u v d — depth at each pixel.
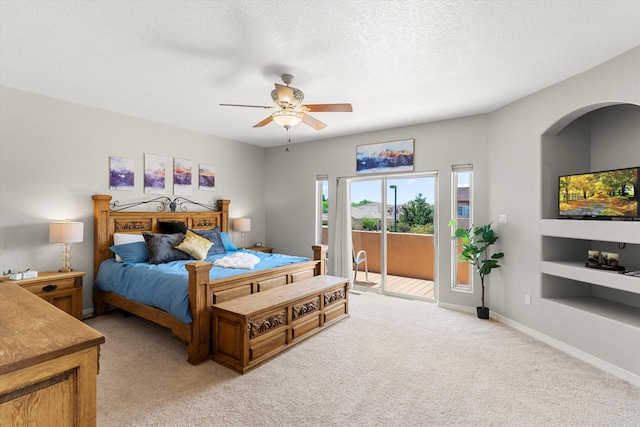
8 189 3.34
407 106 3.83
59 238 3.33
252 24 2.16
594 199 2.90
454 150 4.32
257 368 2.62
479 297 4.11
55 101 3.63
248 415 2.02
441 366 2.67
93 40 2.38
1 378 0.87
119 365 2.66
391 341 3.18
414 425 1.93
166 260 3.85
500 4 1.94
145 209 4.45
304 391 2.29
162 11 2.02
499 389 2.33
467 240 3.89
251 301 2.93
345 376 2.50
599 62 2.66
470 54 2.56
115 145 4.14
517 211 3.58
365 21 2.12
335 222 5.41
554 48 2.45
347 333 3.38
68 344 1.00
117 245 3.88
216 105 3.85
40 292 3.20
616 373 2.54
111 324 3.61
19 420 0.90
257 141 5.80
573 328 2.90
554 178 3.31
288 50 2.51
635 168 2.61
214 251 4.50
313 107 2.83
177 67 2.82
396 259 5.00
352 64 2.74
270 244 6.24
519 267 3.54
